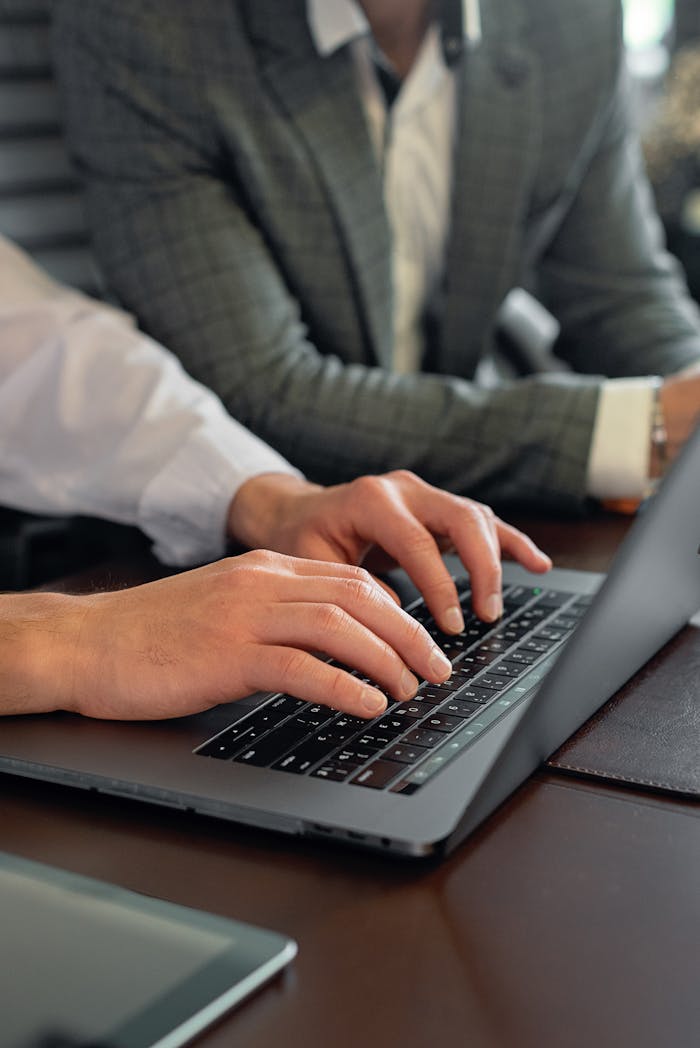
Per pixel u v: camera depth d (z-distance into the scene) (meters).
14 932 0.41
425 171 1.36
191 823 0.50
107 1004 0.36
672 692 0.59
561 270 1.52
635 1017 0.36
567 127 1.35
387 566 0.79
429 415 1.04
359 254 1.23
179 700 0.56
